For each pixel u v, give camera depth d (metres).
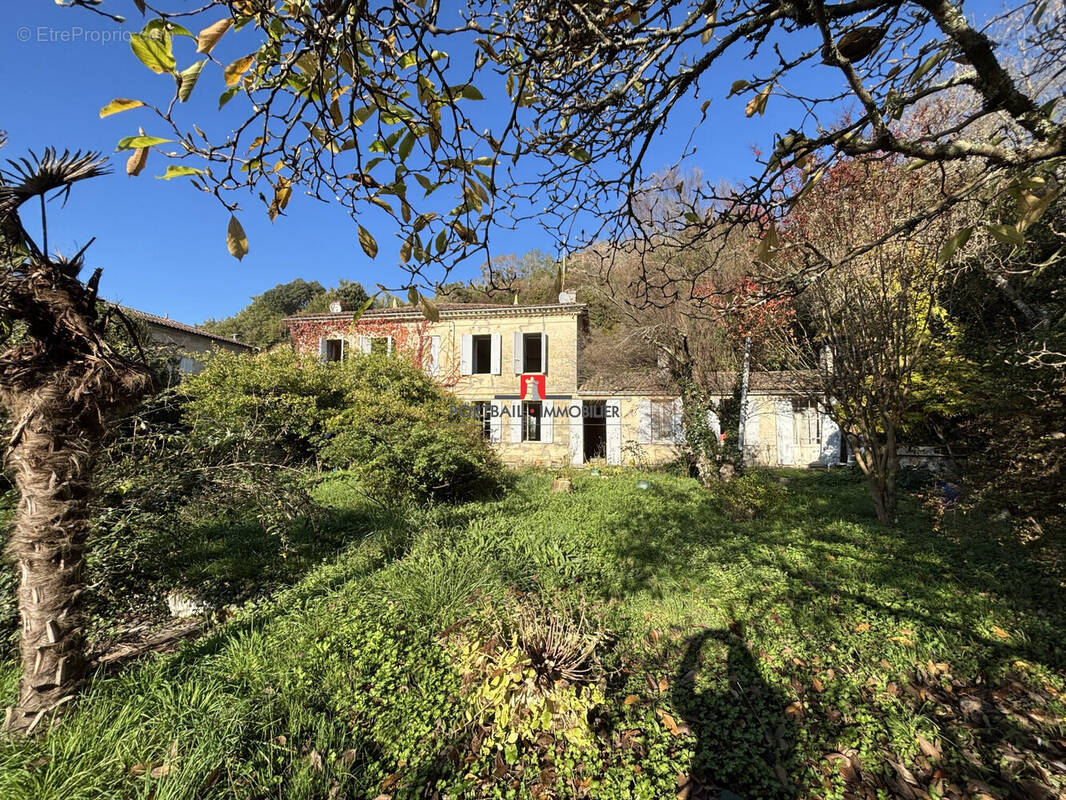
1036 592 4.50
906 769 2.62
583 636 3.39
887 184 5.68
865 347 6.68
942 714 3.01
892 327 6.41
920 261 5.94
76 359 2.52
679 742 2.79
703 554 5.66
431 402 12.55
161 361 4.11
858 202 5.86
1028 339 5.18
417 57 1.12
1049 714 2.97
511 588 4.41
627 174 1.87
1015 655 3.54
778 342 7.85
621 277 10.65
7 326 2.61
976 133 4.27
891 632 3.88
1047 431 4.39
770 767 2.64
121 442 3.54
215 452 4.19
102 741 2.37
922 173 5.37
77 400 2.46
